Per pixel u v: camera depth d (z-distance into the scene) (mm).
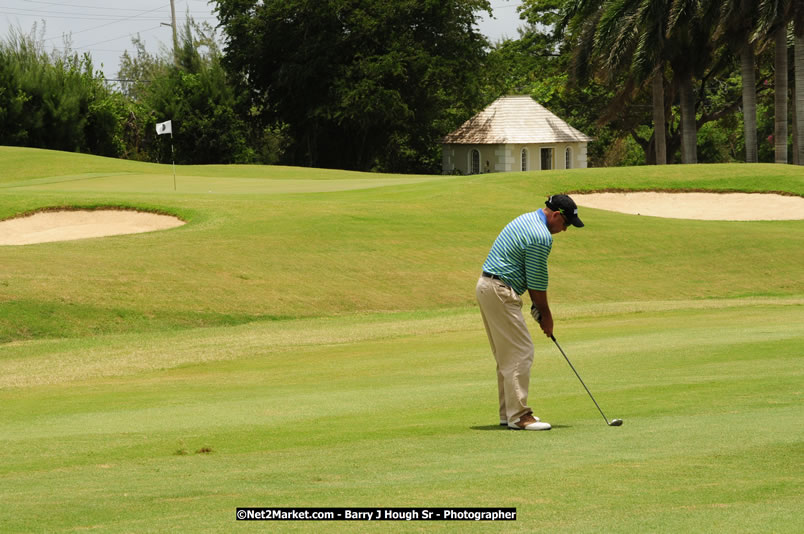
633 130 176125
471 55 173750
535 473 12688
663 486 11695
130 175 118500
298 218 70562
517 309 17625
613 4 119000
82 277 51312
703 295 61562
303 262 60094
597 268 65938
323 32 167000
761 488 11469
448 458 14234
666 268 67125
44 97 163125
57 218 73188
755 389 20609
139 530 10281
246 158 185875
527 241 17484
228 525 10391
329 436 16938
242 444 16469
